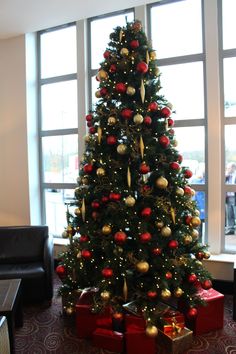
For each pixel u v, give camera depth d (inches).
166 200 84.8
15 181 149.8
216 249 120.2
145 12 127.4
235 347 82.0
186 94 125.8
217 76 116.3
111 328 84.7
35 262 121.5
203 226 125.0
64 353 80.8
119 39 89.7
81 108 141.1
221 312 90.4
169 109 87.4
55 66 150.5
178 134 127.0
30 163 148.5
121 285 82.9
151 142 85.2
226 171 120.6
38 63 152.9
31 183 149.3
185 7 125.3
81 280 92.7
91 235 88.1
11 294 83.0
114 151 89.0
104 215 88.2
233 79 118.6
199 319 87.5
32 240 125.8
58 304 109.5
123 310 82.3
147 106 86.5
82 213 89.9
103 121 89.4
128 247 84.1
